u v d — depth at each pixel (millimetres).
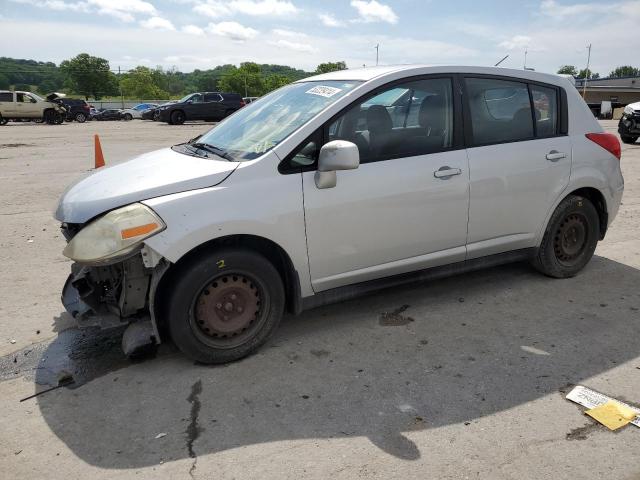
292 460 2574
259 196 3334
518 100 4367
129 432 2811
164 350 3680
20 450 2678
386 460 2566
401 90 3852
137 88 120125
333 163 3293
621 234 6359
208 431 2803
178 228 3119
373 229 3727
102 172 3797
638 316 4098
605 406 2953
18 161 13062
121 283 3346
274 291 3535
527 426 2807
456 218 4059
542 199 4469
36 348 3730
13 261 5539
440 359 3510
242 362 3510
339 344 3730
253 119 4070
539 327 3941
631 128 15703
